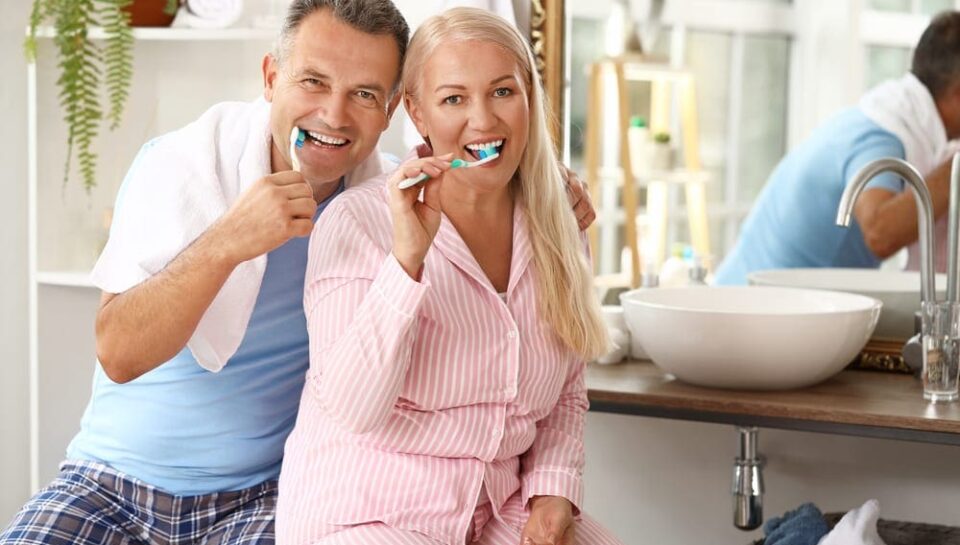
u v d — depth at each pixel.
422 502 1.70
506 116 1.74
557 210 1.84
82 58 2.61
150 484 1.96
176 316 1.75
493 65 1.72
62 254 2.82
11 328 2.94
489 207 1.81
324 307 1.71
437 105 1.74
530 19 2.45
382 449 1.71
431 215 1.64
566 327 1.80
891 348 2.32
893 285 2.34
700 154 2.41
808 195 2.37
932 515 2.34
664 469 2.52
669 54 2.41
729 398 2.09
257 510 1.97
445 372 1.72
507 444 1.77
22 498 2.99
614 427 2.55
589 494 2.58
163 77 2.85
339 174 1.91
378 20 1.85
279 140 1.89
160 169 1.88
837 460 2.40
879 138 2.32
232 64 2.81
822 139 2.35
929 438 1.96
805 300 2.30
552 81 2.45
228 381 1.96
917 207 2.31
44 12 2.63
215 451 1.96
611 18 2.43
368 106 1.88
